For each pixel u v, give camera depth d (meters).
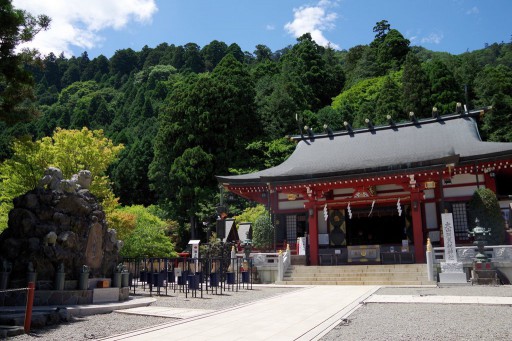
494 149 25.67
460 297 14.35
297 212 30.80
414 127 33.16
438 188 27.45
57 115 87.38
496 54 114.06
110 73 145.88
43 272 12.81
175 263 24.55
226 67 63.72
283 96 61.22
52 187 14.04
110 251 15.45
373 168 25.23
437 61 59.91
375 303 13.78
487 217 23.53
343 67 106.94
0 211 25.11
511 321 9.66
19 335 9.06
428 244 21.22
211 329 9.48
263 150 55.31
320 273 23.94
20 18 14.63
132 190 58.47
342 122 62.38
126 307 13.21
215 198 46.88
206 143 53.28
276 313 11.88
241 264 25.47
